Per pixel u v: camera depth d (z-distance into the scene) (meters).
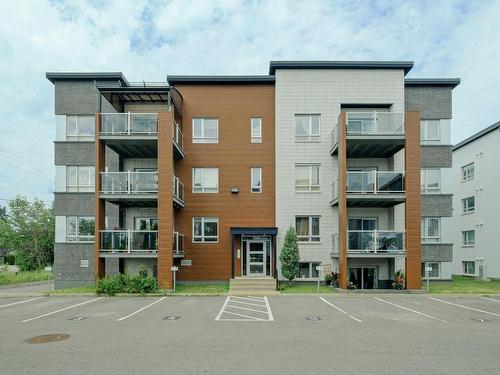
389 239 18.98
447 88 22.84
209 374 6.90
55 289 20.91
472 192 30.52
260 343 9.02
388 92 22.09
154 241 19.05
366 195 19.11
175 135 20.53
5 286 22.84
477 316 12.63
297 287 20.03
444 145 22.56
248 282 19.52
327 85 22.23
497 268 27.25
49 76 22.00
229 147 22.50
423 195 22.38
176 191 20.22
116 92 19.95
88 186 22.08
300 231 21.92
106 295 17.66
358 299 16.48
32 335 9.91
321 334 9.95
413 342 9.16
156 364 7.46
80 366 7.38
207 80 22.39
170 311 13.44
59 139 22.16
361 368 7.25
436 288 19.86
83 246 21.66
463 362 7.65
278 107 22.25
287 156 22.16
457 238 32.66
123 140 19.48
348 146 20.50
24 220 47.59
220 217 22.16
